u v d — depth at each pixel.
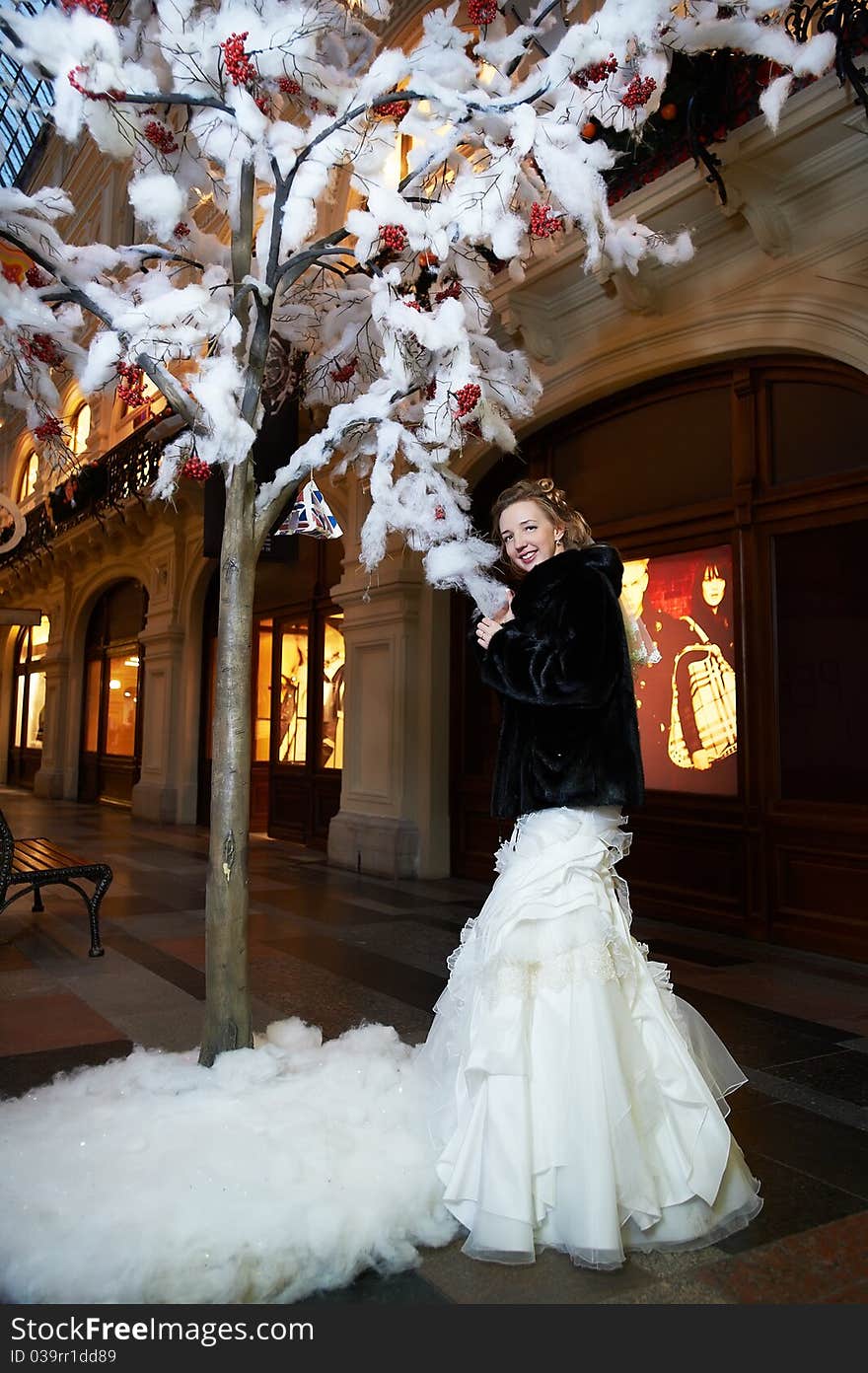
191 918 5.92
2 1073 3.02
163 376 2.69
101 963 4.68
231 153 2.78
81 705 16.67
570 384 6.40
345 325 3.42
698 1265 1.90
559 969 1.95
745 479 5.53
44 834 10.67
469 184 2.62
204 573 12.05
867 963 4.85
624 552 6.36
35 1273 1.69
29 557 16.36
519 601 2.05
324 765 9.71
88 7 2.44
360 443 3.11
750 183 4.94
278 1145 2.05
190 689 12.29
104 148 2.75
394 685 8.02
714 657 5.76
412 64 2.70
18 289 2.65
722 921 5.60
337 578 9.59
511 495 2.24
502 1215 1.86
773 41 2.77
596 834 2.06
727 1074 2.18
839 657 5.08
